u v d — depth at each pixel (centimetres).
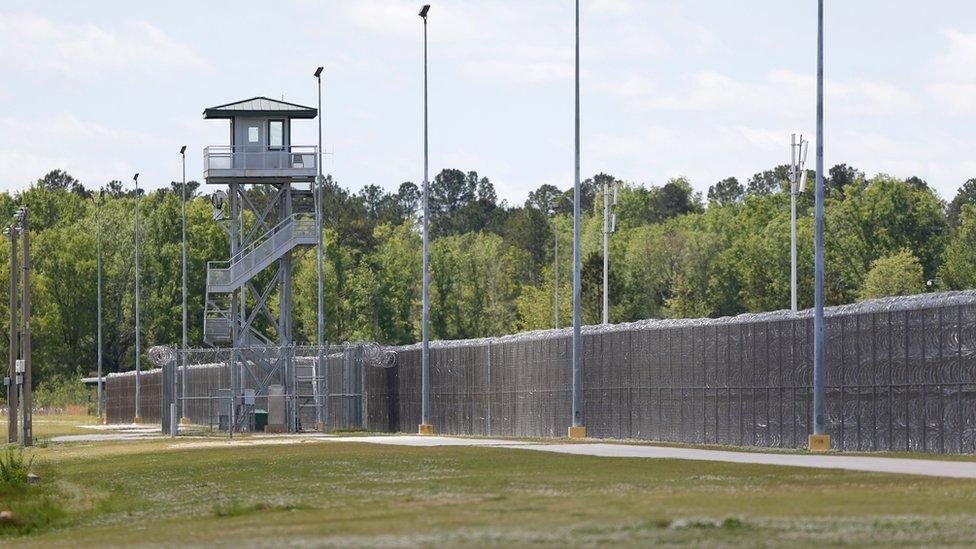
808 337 5322
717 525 2411
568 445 5525
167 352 8294
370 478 4006
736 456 4494
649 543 2231
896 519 2423
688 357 6091
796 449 5094
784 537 2255
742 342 5722
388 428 8988
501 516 2736
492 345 7831
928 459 4206
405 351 8738
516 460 4475
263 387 8606
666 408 6238
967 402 4509
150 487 4347
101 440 8062
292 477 4234
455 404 8225
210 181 8988
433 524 2634
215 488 4088
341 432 8312
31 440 7662
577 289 6391
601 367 6794
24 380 7694
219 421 8869
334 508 3167
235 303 9081
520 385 7519
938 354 4647
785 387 5441
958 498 2755
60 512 3772
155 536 2833
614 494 3156
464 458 4653
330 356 9219
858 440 5025
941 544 2134
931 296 4731
